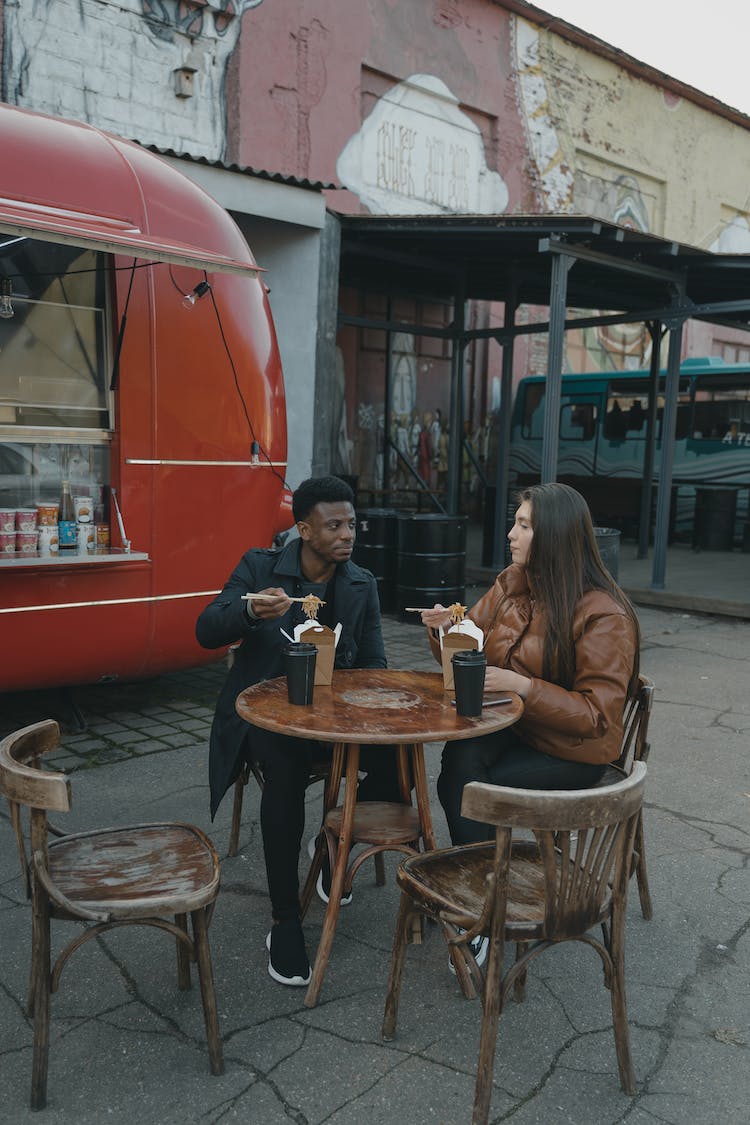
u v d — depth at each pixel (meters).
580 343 19.23
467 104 15.08
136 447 4.90
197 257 4.25
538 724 2.91
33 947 2.24
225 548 5.38
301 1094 2.29
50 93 10.06
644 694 3.05
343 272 12.23
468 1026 2.59
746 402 15.32
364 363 15.56
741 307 9.30
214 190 7.80
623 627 2.85
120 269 4.75
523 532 2.95
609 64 17.41
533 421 17.92
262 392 5.46
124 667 5.15
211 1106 2.25
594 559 2.94
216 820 3.98
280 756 2.79
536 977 2.87
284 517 6.00
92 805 4.13
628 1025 2.47
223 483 5.31
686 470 15.96
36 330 4.66
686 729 5.57
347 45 13.05
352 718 2.57
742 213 21.36
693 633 8.60
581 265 10.27
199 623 3.06
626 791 2.15
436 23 14.34
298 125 12.60
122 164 4.93
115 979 2.80
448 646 2.73
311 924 3.16
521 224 8.48
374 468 15.97
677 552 14.39
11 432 4.54
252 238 8.69
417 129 14.47
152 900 2.19
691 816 4.21
